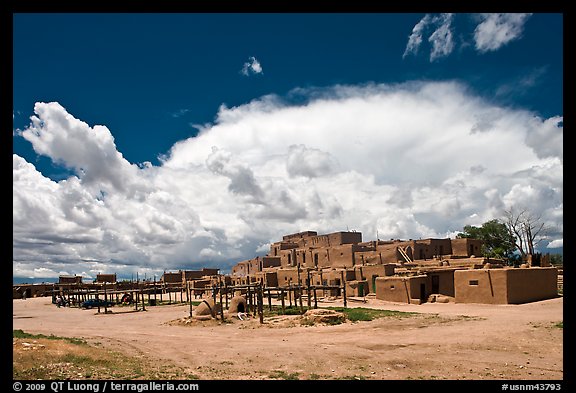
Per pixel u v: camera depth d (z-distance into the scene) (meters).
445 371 18.52
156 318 47.78
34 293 100.00
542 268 44.75
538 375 17.70
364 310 39.69
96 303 68.81
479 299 42.84
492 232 80.94
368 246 77.88
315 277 63.91
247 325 36.00
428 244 71.56
